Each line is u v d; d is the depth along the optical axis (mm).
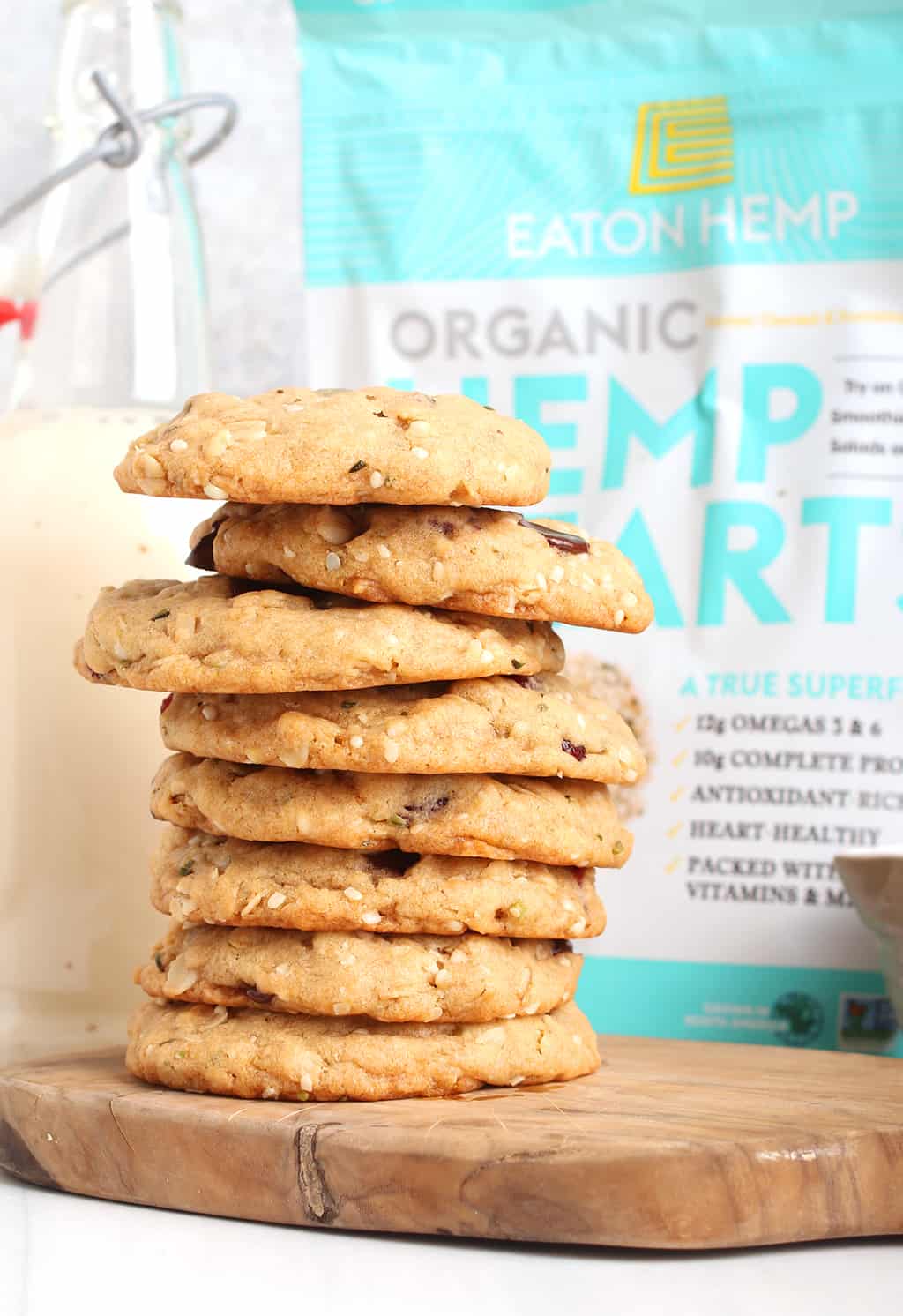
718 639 614
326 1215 442
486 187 625
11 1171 473
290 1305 417
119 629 473
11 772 524
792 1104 461
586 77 620
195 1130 450
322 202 634
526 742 471
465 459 460
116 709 528
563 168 622
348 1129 442
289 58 658
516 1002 474
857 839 607
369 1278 426
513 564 466
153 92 553
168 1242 441
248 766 481
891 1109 458
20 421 541
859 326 607
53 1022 526
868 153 606
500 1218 433
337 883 470
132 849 528
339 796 469
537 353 625
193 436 463
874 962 604
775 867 610
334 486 457
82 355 542
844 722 608
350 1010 465
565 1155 430
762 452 613
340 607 469
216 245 659
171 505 538
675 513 618
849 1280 427
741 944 611
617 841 488
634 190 619
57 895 525
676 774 616
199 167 658
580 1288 423
